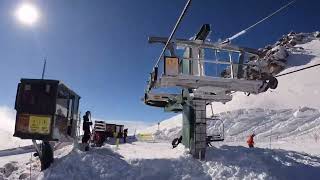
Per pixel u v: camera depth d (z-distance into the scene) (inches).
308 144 1288.1
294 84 3639.3
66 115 586.9
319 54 4970.5
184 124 644.7
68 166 514.3
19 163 623.5
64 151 686.5
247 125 2110.0
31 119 510.9
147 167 523.5
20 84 521.0
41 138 505.0
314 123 1937.7
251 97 3312.0
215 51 624.7
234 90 618.5
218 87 595.2
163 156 584.7
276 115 2278.5
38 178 492.1
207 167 538.6
